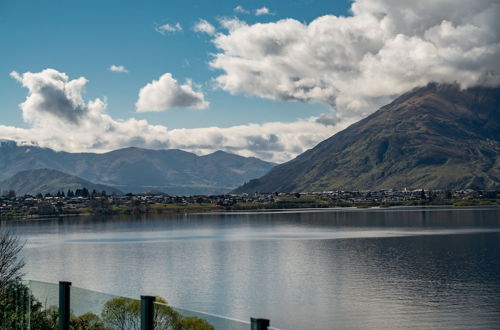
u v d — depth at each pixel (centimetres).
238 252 19375
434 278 13625
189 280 13438
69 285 1936
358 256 18088
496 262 16312
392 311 10031
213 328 1572
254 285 12688
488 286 12406
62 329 1944
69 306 1930
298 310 10106
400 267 15538
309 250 19912
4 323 2123
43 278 13838
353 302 10750
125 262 16862
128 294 11625
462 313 9800
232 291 11950
